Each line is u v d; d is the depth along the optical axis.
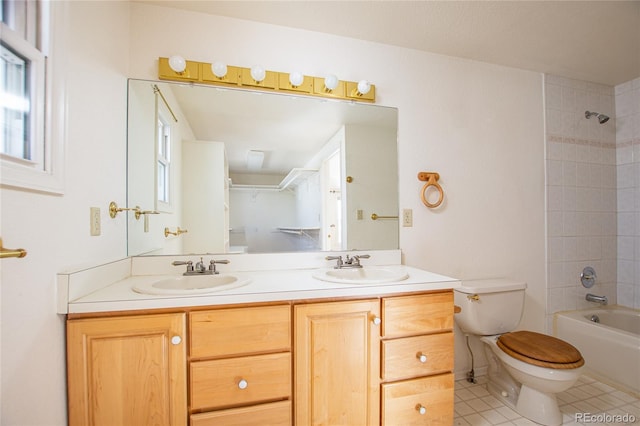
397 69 1.82
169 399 0.95
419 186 1.86
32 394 0.76
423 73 1.87
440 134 1.91
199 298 0.98
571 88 2.26
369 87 1.62
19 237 0.71
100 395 0.90
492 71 2.04
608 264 2.35
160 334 0.95
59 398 0.87
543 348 1.48
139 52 1.44
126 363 0.92
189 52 1.50
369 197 1.77
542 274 2.16
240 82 1.53
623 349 1.76
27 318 0.74
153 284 1.20
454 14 1.53
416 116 1.86
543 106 2.18
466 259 1.96
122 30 1.34
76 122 0.96
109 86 1.21
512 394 1.63
